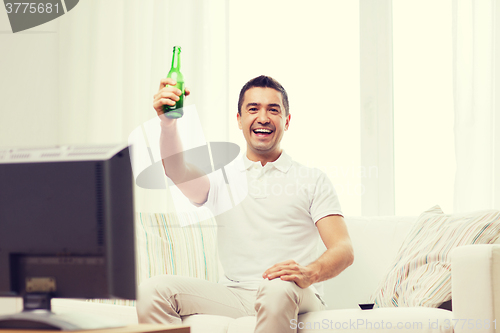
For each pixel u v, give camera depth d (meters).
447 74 2.69
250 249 1.74
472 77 2.50
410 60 2.75
